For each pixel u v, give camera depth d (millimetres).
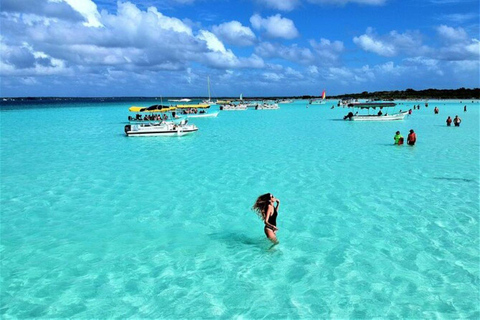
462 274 7363
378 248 8625
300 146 25125
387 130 35375
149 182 15211
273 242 9008
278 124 44062
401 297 6625
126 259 8273
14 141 29016
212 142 27734
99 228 10156
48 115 63500
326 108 91688
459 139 27766
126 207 11969
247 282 7230
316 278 7340
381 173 16359
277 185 14461
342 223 10258
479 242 8852
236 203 12258
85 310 6398
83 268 7887
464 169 17062
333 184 14477
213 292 6902
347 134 32344
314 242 9039
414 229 9727
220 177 15938
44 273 7688
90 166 18812
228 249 8719
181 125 33156
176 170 17562
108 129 38844
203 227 10164
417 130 34719
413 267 7691
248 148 24406
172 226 10250
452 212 11000
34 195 13500
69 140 29594
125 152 23312
